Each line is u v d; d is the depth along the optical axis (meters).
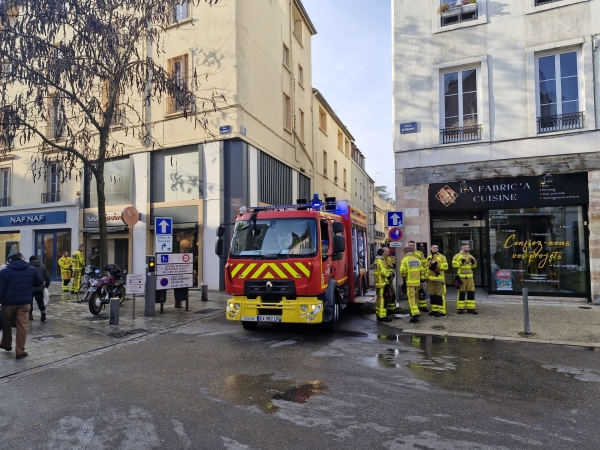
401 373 5.72
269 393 4.93
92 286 10.48
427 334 8.24
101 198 11.40
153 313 10.27
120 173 16.98
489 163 11.97
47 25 10.80
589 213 11.08
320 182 26.03
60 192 18.81
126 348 7.26
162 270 10.63
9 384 5.39
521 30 11.82
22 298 6.58
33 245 19.34
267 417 4.23
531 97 11.63
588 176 11.11
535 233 11.87
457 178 12.27
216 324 9.40
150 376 5.65
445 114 12.67
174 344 7.51
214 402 4.66
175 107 16.02
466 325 8.91
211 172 15.22
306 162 23.05
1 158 20.08
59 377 5.66
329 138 28.75
